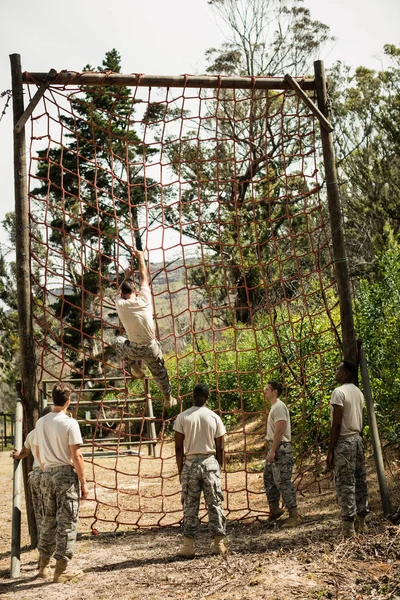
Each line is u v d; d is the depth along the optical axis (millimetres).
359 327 10352
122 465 14188
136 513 9133
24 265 7547
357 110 28797
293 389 11398
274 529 7484
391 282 10367
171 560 6488
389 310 10211
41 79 7711
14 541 6387
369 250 22859
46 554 6148
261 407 15820
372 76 29906
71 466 6117
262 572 5512
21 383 7477
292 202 24734
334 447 6543
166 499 10031
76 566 6562
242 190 22359
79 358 27844
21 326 7508
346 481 6449
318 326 11773
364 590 4930
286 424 7707
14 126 7602
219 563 6090
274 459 7656
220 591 5199
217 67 29875
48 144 7801
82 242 7867
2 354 36406
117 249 8008
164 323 29109
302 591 4973
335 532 6781
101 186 23484
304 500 8891
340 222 8250
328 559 5703
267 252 21844
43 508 6152
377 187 23531
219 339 24469
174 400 8117
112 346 7758
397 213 22766
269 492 8008
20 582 6090
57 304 27203
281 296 16859
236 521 8219
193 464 6582
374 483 8680
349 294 8156
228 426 17719
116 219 8031
